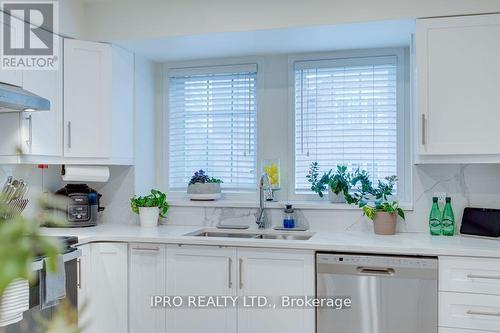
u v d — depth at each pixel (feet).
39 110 8.20
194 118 11.30
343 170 9.87
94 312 8.79
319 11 8.59
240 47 10.10
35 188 9.96
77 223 9.96
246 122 10.94
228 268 8.39
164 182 11.49
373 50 10.16
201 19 9.14
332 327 7.83
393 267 7.54
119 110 10.04
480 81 7.97
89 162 9.60
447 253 7.31
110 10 9.64
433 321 7.36
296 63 10.58
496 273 7.12
